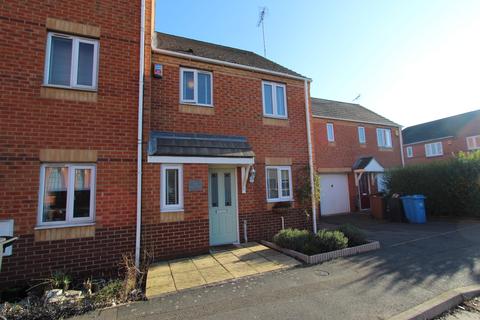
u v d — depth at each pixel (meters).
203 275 5.27
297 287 4.61
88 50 6.21
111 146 6.09
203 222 6.89
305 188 9.00
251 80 8.64
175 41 9.56
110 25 6.37
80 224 5.66
